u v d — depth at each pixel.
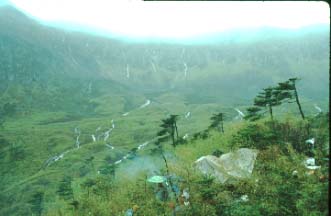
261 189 12.88
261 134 18.42
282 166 14.60
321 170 12.39
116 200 17.36
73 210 19.17
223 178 15.09
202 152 21.69
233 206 11.42
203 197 13.38
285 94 25.56
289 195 10.29
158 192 15.34
